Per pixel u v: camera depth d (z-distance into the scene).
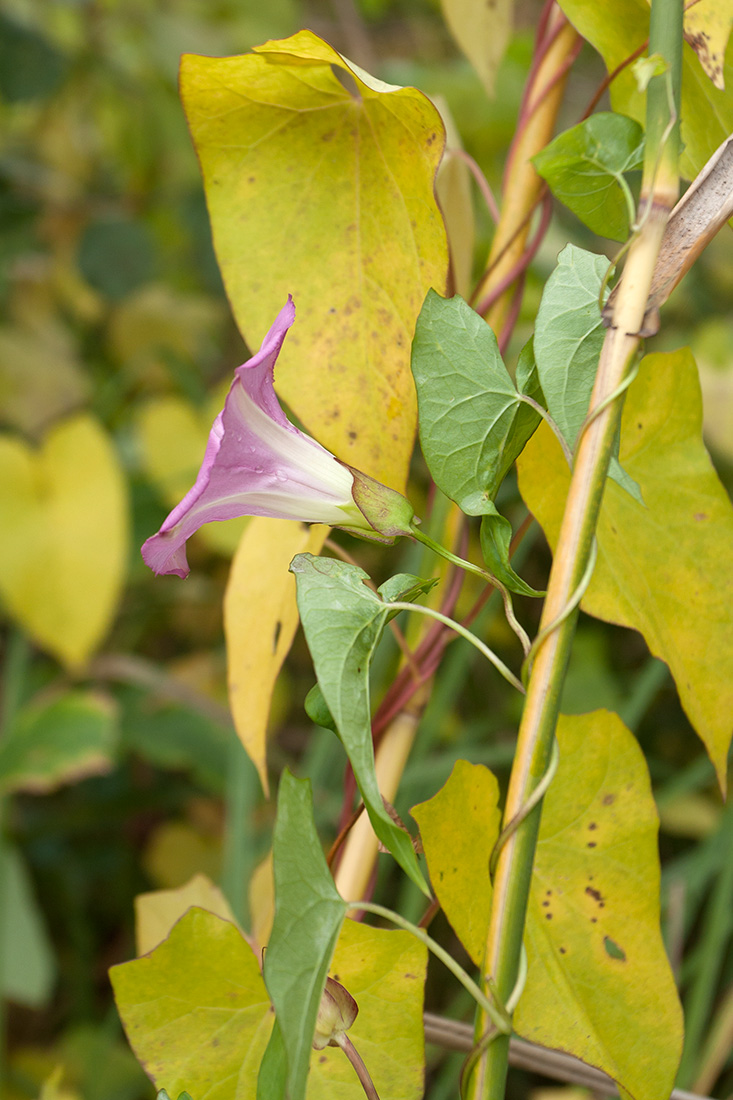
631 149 0.49
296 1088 0.47
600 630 1.34
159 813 1.43
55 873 1.32
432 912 0.54
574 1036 0.55
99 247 1.40
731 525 0.57
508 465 0.51
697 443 0.57
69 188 1.62
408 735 0.59
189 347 1.65
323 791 1.01
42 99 1.35
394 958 0.53
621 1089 0.54
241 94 0.54
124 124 1.62
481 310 0.60
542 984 0.55
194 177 1.68
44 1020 1.28
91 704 1.15
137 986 0.54
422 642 0.59
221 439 0.50
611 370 0.49
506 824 0.49
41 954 1.02
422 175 0.54
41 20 1.52
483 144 1.41
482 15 0.63
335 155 0.55
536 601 1.28
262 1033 0.54
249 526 0.61
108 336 1.64
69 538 1.14
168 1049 0.54
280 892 0.48
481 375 0.51
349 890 0.58
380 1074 0.53
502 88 1.36
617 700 1.22
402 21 2.05
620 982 0.55
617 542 0.57
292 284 0.55
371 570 1.25
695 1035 0.73
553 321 0.51
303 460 0.52
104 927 1.35
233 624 0.61
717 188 0.50
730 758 1.09
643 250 0.49
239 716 0.60
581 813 0.56
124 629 1.45
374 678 0.88
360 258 0.55
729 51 0.55
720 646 0.56
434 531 0.59
